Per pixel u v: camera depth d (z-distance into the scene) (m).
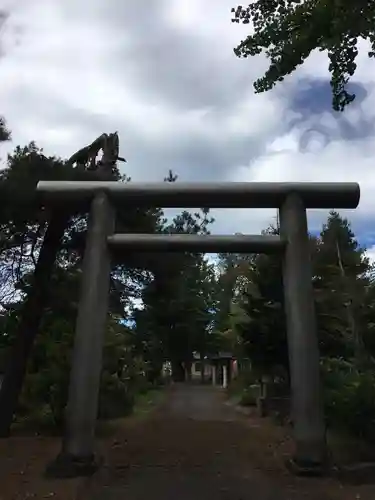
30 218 10.38
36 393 11.33
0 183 9.38
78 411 7.02
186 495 5.92
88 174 10.27
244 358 15.45
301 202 8.04
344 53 6.44
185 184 8.14
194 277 28.06
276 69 7.05
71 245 11.52
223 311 35.00
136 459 7.82
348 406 8.11
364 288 13.36
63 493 5.99
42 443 9.06
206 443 9.34
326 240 16.30
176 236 8.04
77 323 7.50
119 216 11.14
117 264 11.63
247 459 7.85
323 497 5.84
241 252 8.10
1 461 7.60
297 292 7.58
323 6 6.21
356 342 12.05
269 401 14.02
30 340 10.48
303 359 7.25
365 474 6.62
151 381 33.75
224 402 21.19
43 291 10.65
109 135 11.20
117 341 14.36
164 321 23.97
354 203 8.08
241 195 8.05
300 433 6.98
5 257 11.54
